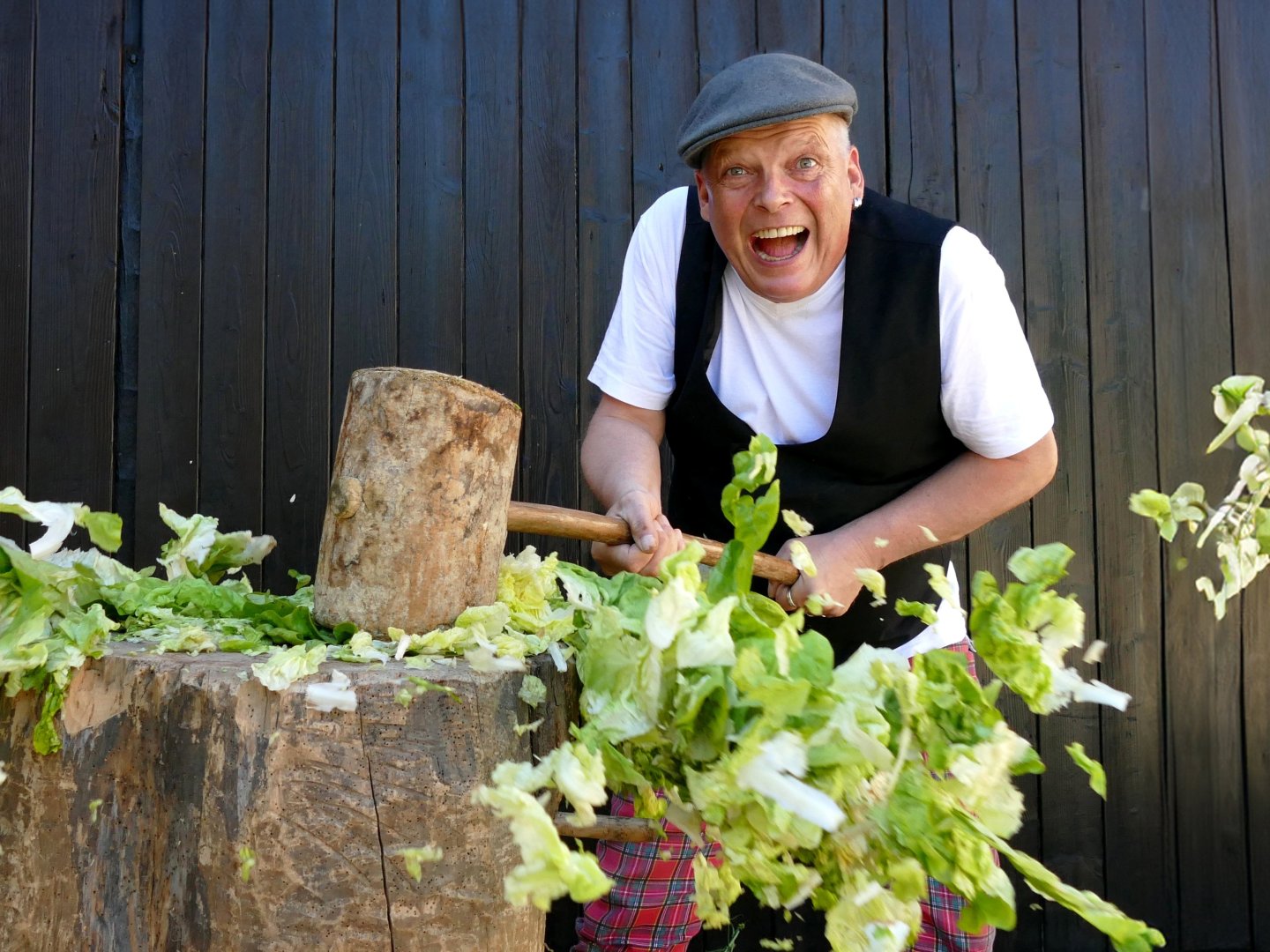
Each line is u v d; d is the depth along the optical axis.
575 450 2.57
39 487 2.42
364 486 1.30
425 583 1.31
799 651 1.09
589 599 1.45
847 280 1.82
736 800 1.03
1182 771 2.68
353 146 2.53
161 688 1.21
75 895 1.25
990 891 1.04
